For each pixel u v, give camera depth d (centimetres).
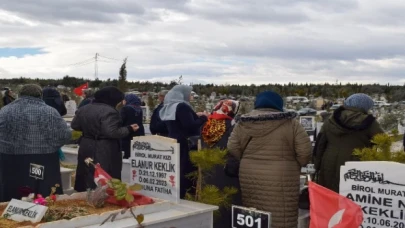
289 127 435
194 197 463
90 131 492
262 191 439
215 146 507
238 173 479
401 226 364
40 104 481
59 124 482
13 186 469
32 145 469
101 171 415
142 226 360
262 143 439
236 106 517
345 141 461
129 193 394
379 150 412
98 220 359
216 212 457
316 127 953
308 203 498
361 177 377
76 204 406
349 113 459
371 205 374
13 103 480
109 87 504
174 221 384
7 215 363
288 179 437
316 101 3023
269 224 366
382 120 1789
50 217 355
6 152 468
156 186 443
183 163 512
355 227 327
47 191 471
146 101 2661
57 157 489
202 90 4456
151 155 445
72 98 2319
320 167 486
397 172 363
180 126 522
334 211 331
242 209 381
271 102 451
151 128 607
